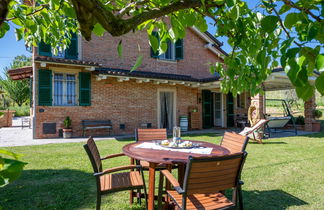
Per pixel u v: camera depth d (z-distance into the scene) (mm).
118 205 3160
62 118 9727
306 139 9312
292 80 907
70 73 9922
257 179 4188
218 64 2449
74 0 954
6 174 668
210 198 2391
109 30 1090
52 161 5512
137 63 1065
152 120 11945
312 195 3492
